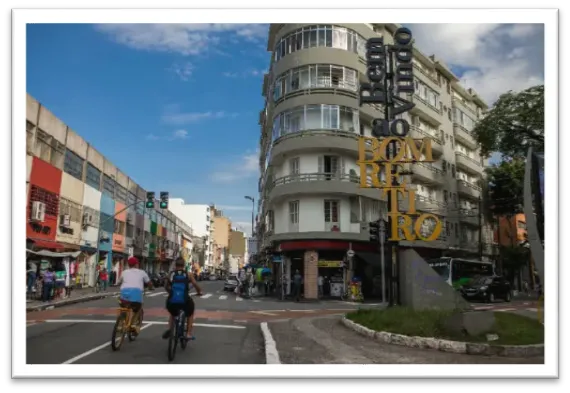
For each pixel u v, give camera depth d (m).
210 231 114.69
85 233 31.67
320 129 29.33
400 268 12.92
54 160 26.72
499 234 47.66
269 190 36.94
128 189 43.06
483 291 27.08
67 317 13.72
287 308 20.72
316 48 30.47
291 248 29.59
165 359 7.68
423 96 39.72
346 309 20.78
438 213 39.59
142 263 52.12
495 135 33.25
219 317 15.16
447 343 8.56
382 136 14.74
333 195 29.72
